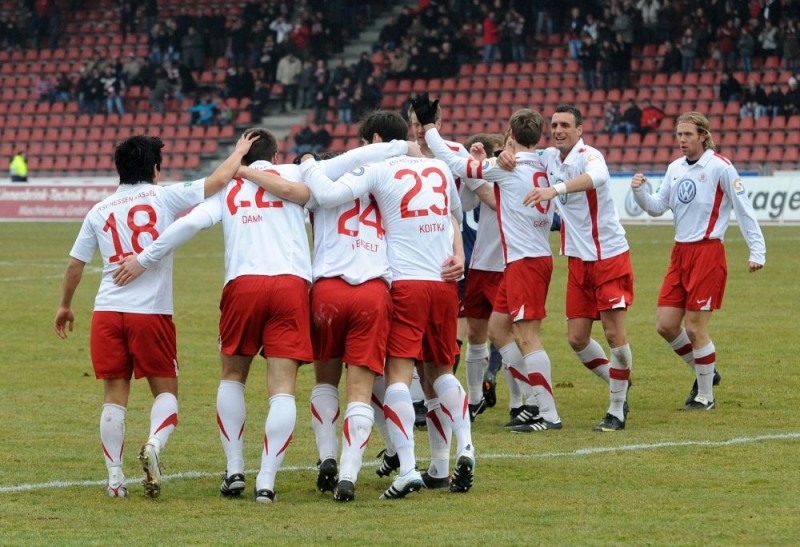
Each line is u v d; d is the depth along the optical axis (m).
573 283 30.06
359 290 22.17
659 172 111.31
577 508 21.17
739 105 116.25
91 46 147.88
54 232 103.50
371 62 127.44
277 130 130.62
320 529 19.75
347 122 124.75
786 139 112.31
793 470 24.09
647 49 125.38
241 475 22.33
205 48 140.62
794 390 34.16
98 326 22.58
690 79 120.25
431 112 28.03
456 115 126.25
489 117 125.50
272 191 22.42
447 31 128.88
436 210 22.91
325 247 22.66
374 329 22.11
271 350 22.12
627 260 29.25
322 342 22.50
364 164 22.89
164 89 135.12
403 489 22.05
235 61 135.38
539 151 29.62
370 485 23.70
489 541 18.86
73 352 42.66
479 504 21.62
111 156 134.25
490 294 30.98
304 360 22.20
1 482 23.53
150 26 143.88
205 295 59.09
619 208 106.50
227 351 22.41
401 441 22.19
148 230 22.69
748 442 27.06
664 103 119.62
